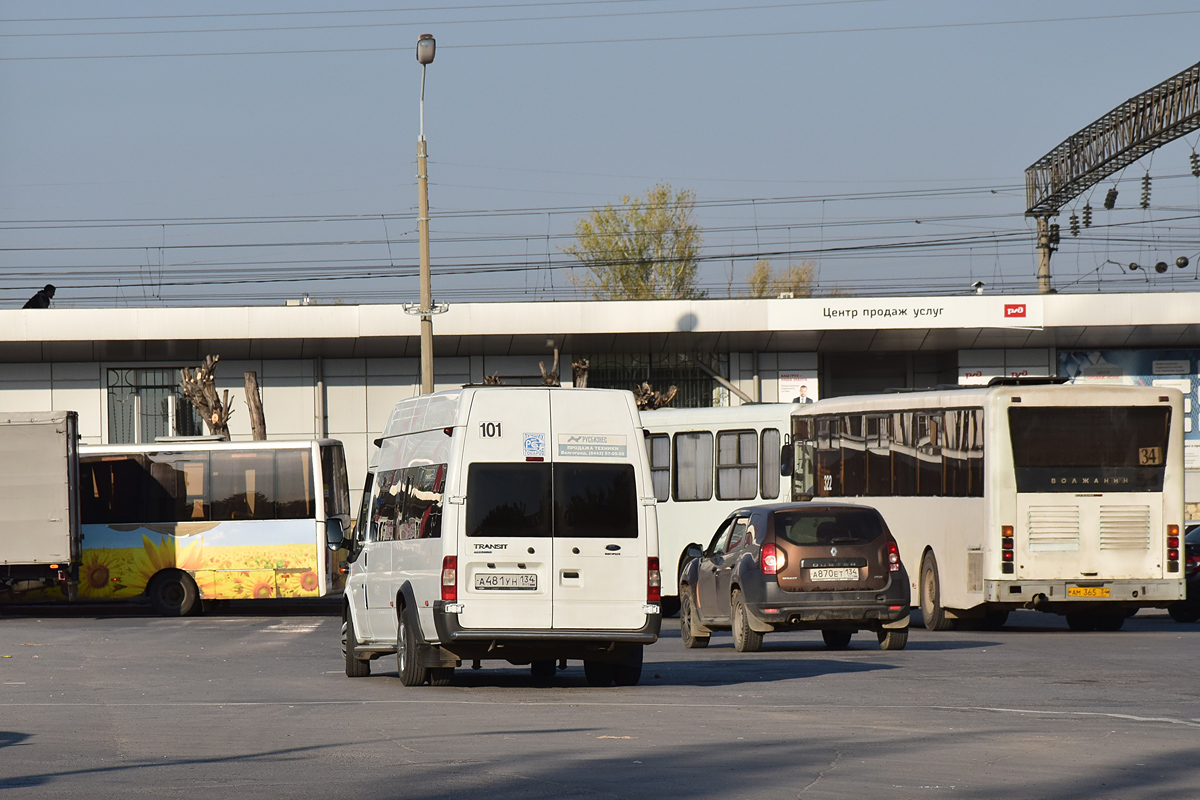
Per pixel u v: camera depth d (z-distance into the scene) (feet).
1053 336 333.01
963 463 174.50
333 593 236.84
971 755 73.26
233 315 322.14
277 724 89.86
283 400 346.33
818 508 146.10
